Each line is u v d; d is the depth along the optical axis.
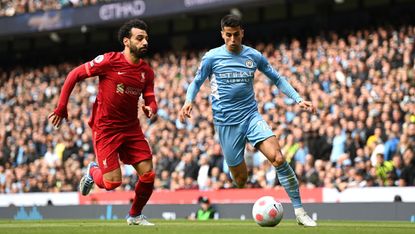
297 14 39.53
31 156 33.84
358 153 22.91
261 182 24.05
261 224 13.10
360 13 36.84
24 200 29.23
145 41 13.57
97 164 14.54
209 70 13.81
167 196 25.48
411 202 20.16
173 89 33.72
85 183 14.59
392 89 25.47
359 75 27.75
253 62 13.74
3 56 50.78
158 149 29.59
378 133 23.06
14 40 50.25
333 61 29.58
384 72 27.30
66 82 13.73
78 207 27.39
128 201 26.38
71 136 32.50
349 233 11.12
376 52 28.55
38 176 31.45
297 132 24.91
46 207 28.38
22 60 49.88
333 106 26.45
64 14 41.56
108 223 15.88
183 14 37.50
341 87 27.67
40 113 37.53
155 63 38.84
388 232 11.42
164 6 37.91
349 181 22.19
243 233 11.16
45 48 49.28
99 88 13.86
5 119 39.41
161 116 32.38
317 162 23.38
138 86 13.79
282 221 16.78
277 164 13.32
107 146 13.90
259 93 29.75
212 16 42.72
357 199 21.56
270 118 27.27
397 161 21.70
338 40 33.88
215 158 25.88
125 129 13.95
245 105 13.76
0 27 44.12
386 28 30.73
